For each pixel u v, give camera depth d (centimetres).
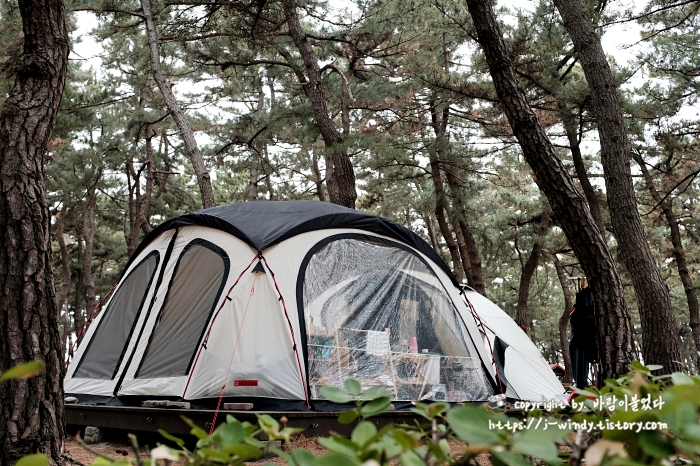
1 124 392
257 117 1978
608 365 598
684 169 1850
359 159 2041
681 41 1539
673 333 731
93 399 630
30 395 353
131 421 564
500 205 2391
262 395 551
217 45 1634
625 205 753
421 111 1777
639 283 743
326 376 575
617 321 602
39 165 392
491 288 3164
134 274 706
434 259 697
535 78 1330
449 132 1886
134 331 648
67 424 642
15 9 1388
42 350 363
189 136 1367
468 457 96
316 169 2608
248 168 2462
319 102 1364
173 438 108
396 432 92
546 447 89
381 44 1669
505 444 92
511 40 1319
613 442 86
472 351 661
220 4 1364
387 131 1827
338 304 615
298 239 623
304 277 605
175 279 648
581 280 902
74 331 3484
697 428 85
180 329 611
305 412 534
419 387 613
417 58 1545
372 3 1565
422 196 2070
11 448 342
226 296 586
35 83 407
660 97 1567
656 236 2245
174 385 575
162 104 2169
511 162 1886
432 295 670
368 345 609
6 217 371
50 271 380
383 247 668
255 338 570
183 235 673
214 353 571
